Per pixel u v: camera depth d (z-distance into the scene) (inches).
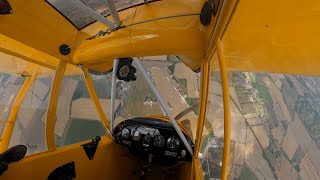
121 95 928.3
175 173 379.9
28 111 832.9
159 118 412.2
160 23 184.7
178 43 178.1
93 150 312.2
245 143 1107.9
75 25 221.5
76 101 934.4
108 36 200.1
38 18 188.9
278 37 127.0
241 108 1187.9
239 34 131.4
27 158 230.5
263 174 1058.1
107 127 351.6
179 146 348.8
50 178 252.5
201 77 199.3
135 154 374.0
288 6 99.2
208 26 159.9
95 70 295.4
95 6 209.8
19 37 181.3
